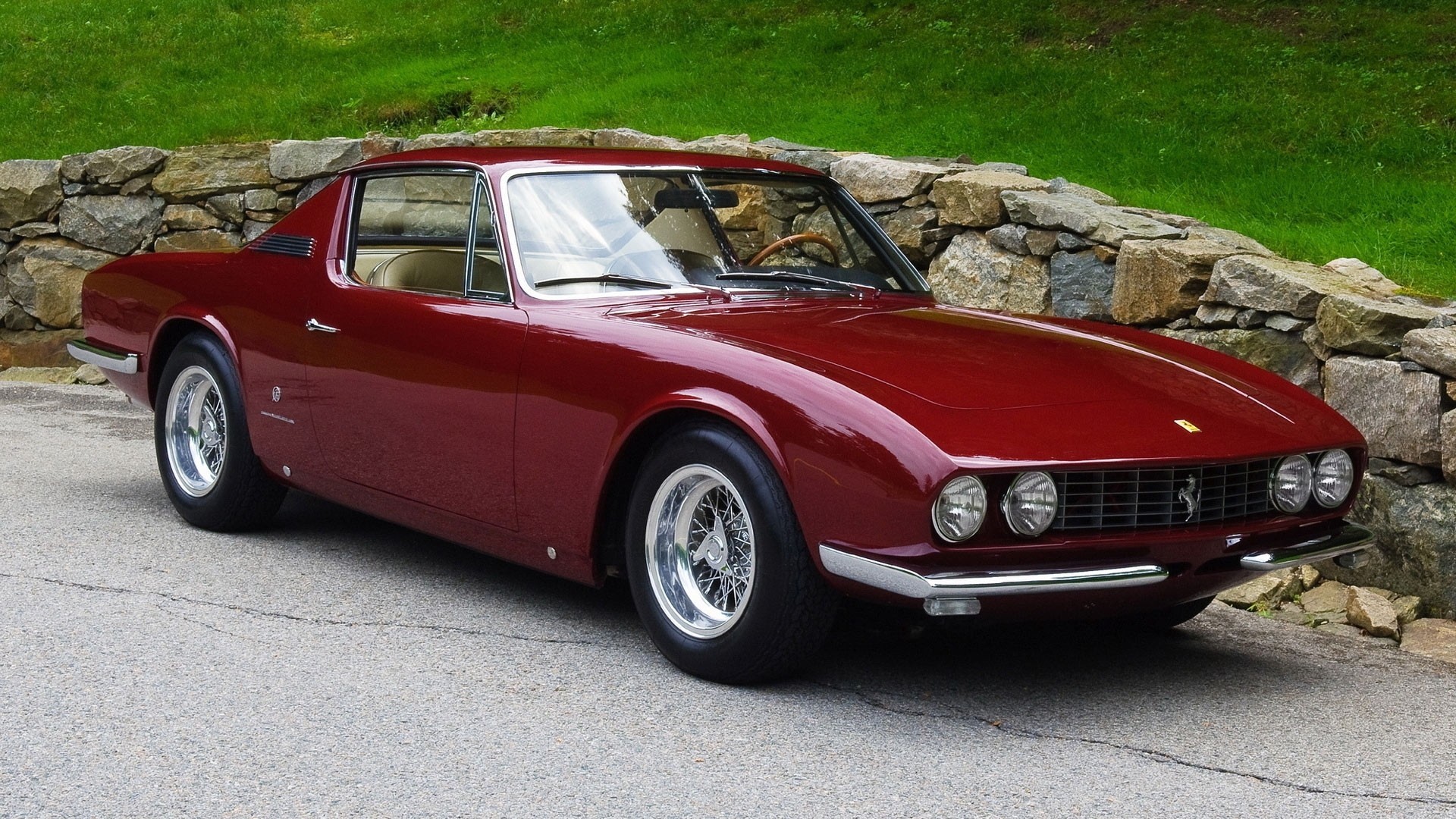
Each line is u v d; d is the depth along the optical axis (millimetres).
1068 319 4711
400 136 10617
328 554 5172
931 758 3326
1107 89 9703
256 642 4070
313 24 15359
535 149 4793
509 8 14688
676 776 3156
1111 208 6645
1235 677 4145
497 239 4383
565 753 3275
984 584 3252
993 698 3811
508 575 4961
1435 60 10047
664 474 3811
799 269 4668
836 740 3422
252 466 5258
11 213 9695
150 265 5801
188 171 9430
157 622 4227
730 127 9562
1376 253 6320
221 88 12430
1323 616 4965
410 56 13211
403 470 4574
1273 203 7191
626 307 4188
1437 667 4387
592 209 4496
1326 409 4016
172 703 3533
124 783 3023
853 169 7410
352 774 3113
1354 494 3975
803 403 3457
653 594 3896
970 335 4098
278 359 5012
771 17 13023
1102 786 3188
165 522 5590
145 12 16094
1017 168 7348
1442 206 6812
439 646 4090
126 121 11539
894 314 4328
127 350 5797
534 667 3918
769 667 3666
